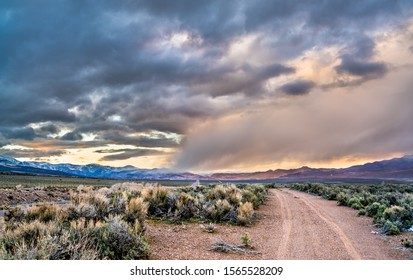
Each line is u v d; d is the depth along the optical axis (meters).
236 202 18.45
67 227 10.07
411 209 15.81
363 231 13.72
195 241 11.22
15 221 11.35
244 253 9.91
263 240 11.66
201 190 28.92
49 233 8.14
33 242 7.76
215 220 15.11
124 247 8.77
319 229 13.91
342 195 25.81
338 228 14.25
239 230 13.39
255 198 22.05
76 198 13.79
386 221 14.49
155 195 16.81
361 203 23.22
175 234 12.15
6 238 8.41
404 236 12.78
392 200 22.09
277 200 27.88
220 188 22.20
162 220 15.01
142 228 11.20
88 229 8.94
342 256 9.70
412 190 37.41
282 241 11.55
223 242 10.63
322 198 30.98
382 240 12.07
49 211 11.69
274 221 15.95
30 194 30.88
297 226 14.58
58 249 7.58
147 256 9.09
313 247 10.73
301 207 22.30
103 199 13.31
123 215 11.88
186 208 15.72
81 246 8.16
